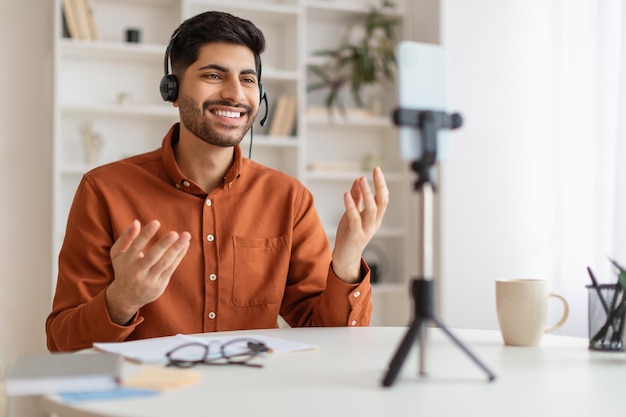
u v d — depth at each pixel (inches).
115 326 54.0
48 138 135.6
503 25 150.8
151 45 133.4
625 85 124.9
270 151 151.3
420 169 38.4
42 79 135.5
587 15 139.3
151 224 48.3
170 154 69.0
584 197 139.3
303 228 72.5
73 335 56.4
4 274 133.9
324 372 40.5
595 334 48.6
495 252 148.9
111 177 68.4
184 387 36.5
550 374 40.5
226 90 66.7
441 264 145.1
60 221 135.6
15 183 134.4
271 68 144.0
